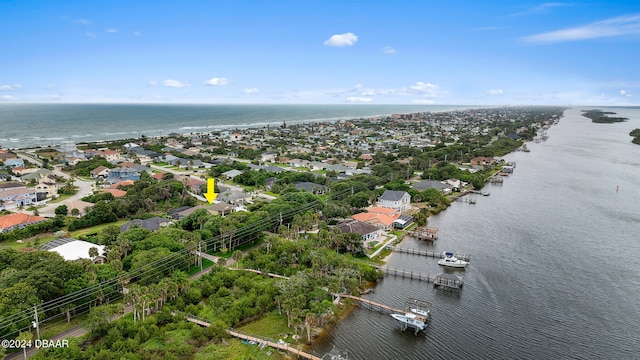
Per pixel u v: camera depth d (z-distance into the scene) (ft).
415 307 275.39
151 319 237.25
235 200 541.34
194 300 270.26
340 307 283.38
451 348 241.14
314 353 230.89
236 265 331.98
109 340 217.36
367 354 233.35
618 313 281.13
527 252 390.42
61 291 249.14
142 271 282.36
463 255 372.58
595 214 522.88
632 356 235.20
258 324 256.93
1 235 379.76
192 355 219.82
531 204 572.92
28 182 592.60
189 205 506.48
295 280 277.23
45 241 383.65
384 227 450.30
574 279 332.80
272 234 412.77
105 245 352.08
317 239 360.07
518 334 255.70
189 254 325.42
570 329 262.06
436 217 508.53
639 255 384.68
